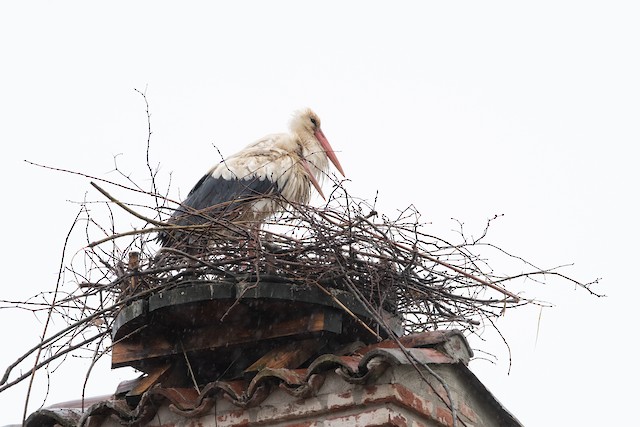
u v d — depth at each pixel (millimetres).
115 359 11266
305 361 11039
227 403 10547
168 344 11211
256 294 10562
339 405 10047
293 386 10219
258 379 10250
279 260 10555
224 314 10727
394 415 9906
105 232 11188
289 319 10984
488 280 11164
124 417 10969
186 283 10680
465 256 11211
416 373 10406
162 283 10781
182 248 10938
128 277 10906
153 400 10781
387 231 11047
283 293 10625
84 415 11000
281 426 10266
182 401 10633
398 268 11031
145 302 10789
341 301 10797
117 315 10984
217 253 10758
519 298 10898
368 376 9898
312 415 10156
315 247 10648
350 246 10797
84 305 11055
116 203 10273
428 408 10367
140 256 11164
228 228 10773
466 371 11125
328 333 10922
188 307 10711
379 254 10914
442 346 11016
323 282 10773
